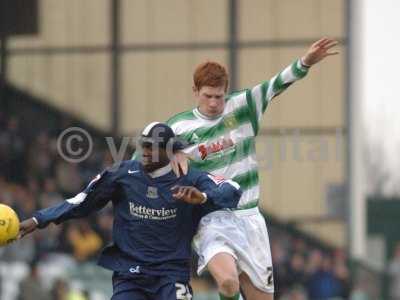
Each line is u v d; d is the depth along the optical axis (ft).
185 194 72.95
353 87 213.05
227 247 79.56
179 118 80.23
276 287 194.18
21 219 190.60
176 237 75.61
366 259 214.07
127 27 219.20
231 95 80.69
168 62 218.59
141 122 218.38
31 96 217.97
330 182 212.02
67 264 184.65
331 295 196.03
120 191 75.87
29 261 183.62
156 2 218.59
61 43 219.00
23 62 218.79
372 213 270.26
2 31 219.20
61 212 75.51
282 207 212.02
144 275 75.00
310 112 212.84
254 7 216.54
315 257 199.62
